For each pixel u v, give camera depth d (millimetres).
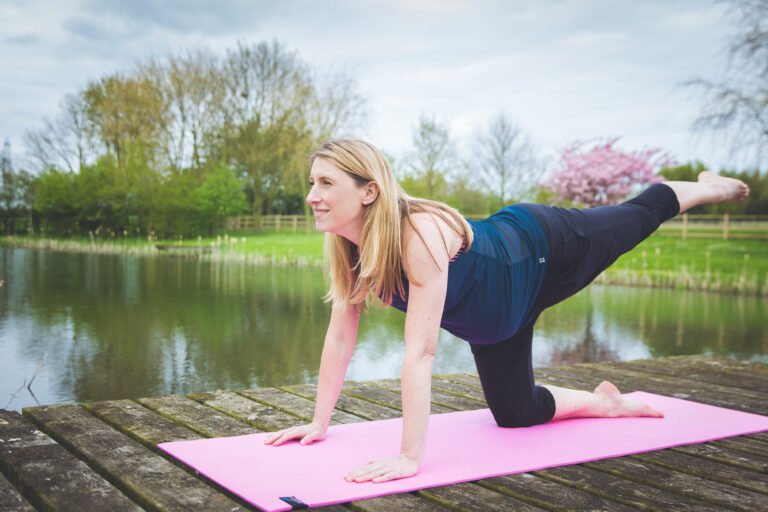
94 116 27281
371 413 2750
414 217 1921
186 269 12727
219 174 24375
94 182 23172
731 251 16438
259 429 2461
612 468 2029
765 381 3627
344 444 2182
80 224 24453
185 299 8141
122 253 17500
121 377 4234
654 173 16109
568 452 2145
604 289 11297
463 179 26047
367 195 1906
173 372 4371
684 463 2096
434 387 3350
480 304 2109
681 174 21391
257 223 27828
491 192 24844
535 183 24250
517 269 2160
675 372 3893
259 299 8250
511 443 2234
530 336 2361
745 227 19500
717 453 2219
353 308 2236
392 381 3459
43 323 6215
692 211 22359
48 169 25906
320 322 6512
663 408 2844
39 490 1748
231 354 4984
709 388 3434
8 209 26703
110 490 1752
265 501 1636
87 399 3715
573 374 3820
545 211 2348
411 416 1903
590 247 2371
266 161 27828
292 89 27516
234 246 19562
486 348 2324
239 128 27875
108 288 9125
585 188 16109
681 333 6691
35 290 8727
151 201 22906
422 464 1993
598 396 2633
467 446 2193
